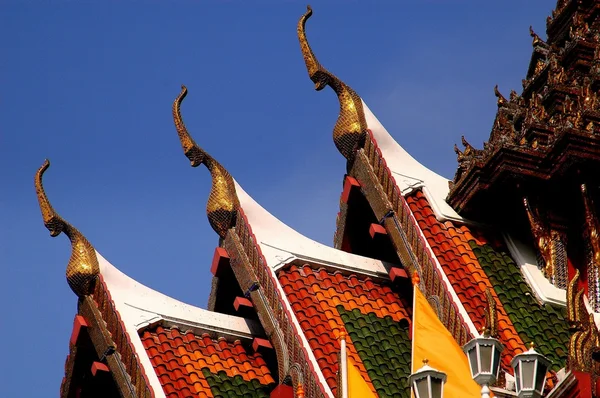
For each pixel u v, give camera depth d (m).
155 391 41.34
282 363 41.47
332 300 42.91
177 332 43.53
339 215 46.50
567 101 43.47
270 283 42.81
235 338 43.97
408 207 43.50
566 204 43.44
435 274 41.81
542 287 42.22
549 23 48.81
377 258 46.00
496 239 43.69
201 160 45.59
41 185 45.41
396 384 40.59
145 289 44.16
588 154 42.44
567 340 41.00
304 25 46.84
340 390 36.97
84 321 43.84
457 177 44.00
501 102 45.28
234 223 44.53
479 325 40.25
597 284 42.22
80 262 44.12
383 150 45.00
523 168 42.94
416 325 37.53
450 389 36.50
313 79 46.25
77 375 44.59
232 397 42.12
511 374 39.16
